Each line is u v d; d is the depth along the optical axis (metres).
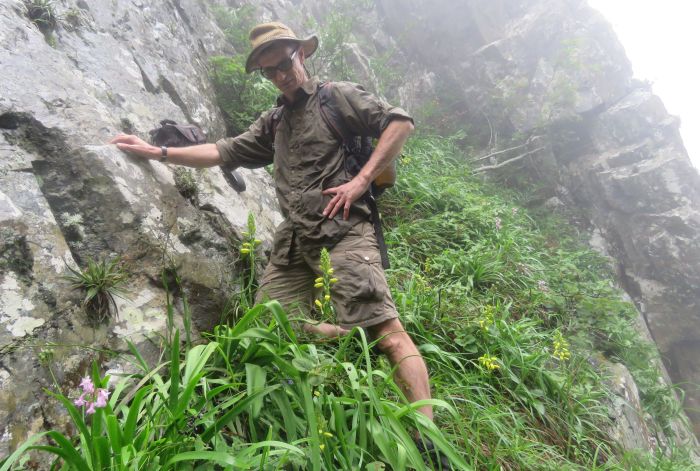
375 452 1.82
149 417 1.51
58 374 1.69
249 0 6.57
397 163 5.75
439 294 3.35
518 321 3.75
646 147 8.77
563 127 9.07
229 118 4.64
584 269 6.81
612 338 4.74
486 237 5.16
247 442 1.73
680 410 4.48
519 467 2.42
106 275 1.98
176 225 2.49
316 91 2.39
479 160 9.16
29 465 1.47
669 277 8.13
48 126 2.18
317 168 2.34
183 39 4.34
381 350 2.22
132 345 1.78
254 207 3.42
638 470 2.89
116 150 2.38
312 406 1.63
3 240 1.76
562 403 3.19
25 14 2.59
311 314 2.66
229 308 2.56
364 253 2.25
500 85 9.62
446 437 2.22
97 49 3.00
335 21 6.83
